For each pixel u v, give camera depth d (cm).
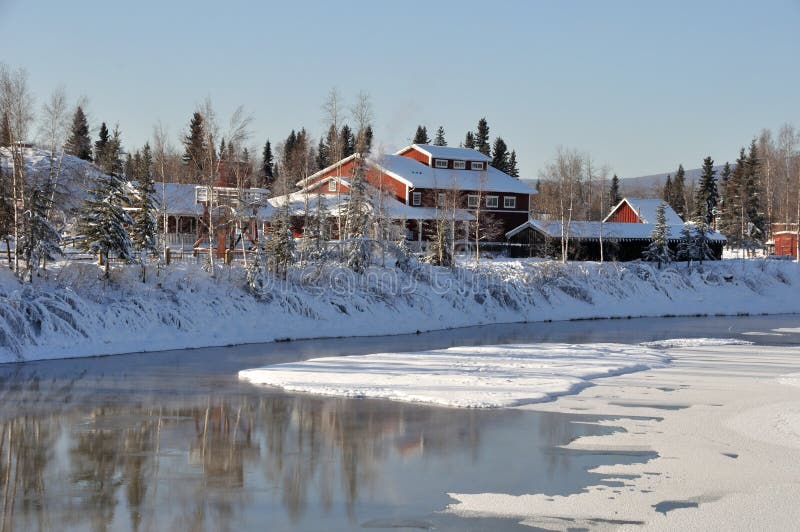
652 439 2083
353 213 5638
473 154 9069
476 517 1498
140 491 1644
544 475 1762
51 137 4738
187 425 2223
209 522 1469
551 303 6031
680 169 14812
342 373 3103
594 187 15300
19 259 4034
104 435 2102
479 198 7344
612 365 3359
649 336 4769
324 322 4638
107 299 3962
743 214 10075
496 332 4947
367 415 2362
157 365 3347
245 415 2355
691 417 2348
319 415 2361
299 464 1845
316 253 5197
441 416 2356
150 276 4300
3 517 1486
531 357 3606
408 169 8288
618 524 1458
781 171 11019
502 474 1770
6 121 4109
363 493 1639
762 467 1820
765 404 2547
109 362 3416
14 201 3966
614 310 6203
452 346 4175
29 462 1845
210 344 4019
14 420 2269
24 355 3416
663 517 1493
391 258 5750
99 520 1475
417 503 1577
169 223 6838
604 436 2114
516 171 14275
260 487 1675
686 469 1803
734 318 6181
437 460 1881
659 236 7425
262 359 3566
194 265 4569
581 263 6800
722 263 7512
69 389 2761
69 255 4525
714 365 3453
